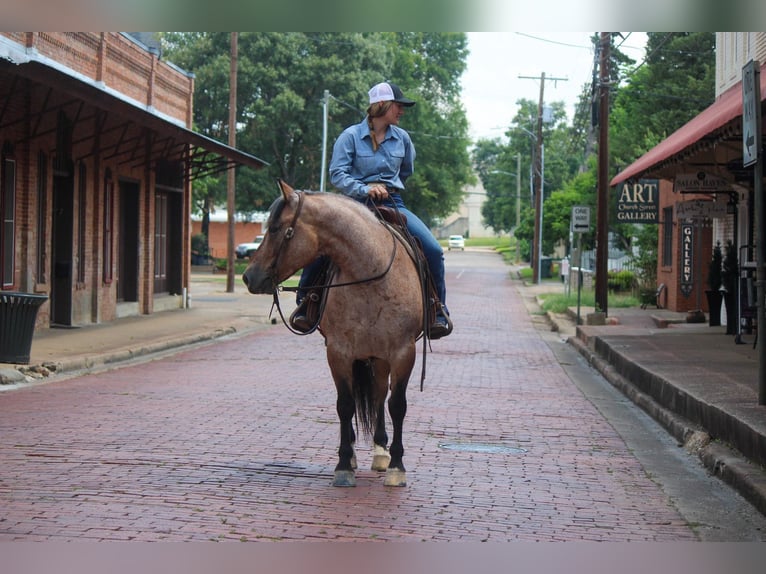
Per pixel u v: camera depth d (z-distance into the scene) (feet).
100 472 27.89
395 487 26.78
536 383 52.31
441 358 63.62
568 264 128.47
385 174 27.89
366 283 24.82
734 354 53.78
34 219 69.97
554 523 23.97
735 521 24.84
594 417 41.37
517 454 32.60
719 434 33.30
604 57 87.86
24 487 26.00
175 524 22.81
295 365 58.13
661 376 43.50
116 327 78.23
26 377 49.32
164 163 97.81
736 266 65.92
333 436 34.37
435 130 225.56
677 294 96.12
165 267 102.53
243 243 261.03
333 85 183.93
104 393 44.80
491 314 108.88
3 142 65.51
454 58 247.50
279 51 183.32
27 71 48.93
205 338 75.51
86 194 78.43
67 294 76.13
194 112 188.85
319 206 24.84
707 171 67.92
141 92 90.27
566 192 175.42
